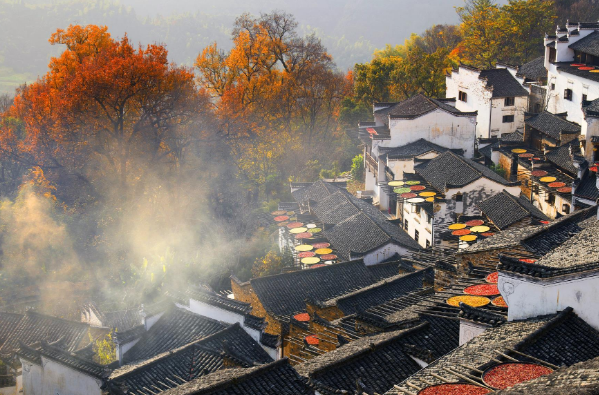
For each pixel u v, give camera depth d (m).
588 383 16.52
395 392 20.52
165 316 35.75
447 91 86.00
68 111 64.94
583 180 51.41
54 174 69.25
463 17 108.88
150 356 33.34
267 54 94.38
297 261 54.72
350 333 31.23
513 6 100.69
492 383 19.89
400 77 91.62
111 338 38.50
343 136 92.44
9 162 78.44
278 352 32.38
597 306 22.70
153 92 69.00
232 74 92.75
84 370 28.61
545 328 22.33
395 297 39.84
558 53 72.62
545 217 50.59
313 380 24.16
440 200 55.72
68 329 43.22
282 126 88.31
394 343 26.59
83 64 71.56
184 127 73.69
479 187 55.53
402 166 65.81
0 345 42.47
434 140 69.81
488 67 100.88
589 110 53.81
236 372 25.36
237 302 34.03
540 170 61.28
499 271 24.55
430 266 43.38
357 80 96.06
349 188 78.44
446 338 27.14
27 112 78.50
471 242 45.50
